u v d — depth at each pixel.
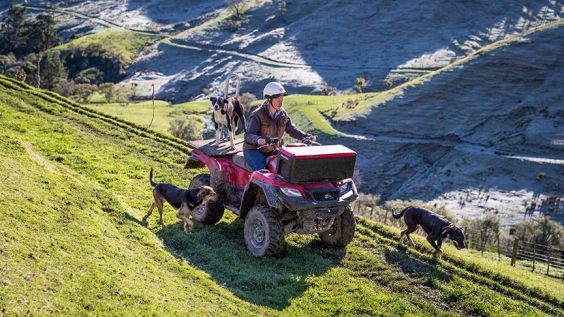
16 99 22.66
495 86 84.38
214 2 186.12
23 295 7.28
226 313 8.88
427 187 68.00
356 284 11.06
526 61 86.00
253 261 11.46
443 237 12.82
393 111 83.69
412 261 12.52
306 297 10.34
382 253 12.83
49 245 9.04
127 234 11.38
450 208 62.84
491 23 139.75
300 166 10.84
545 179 65.94
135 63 147.12
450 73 86.62
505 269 13.82
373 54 132.00
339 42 139.00
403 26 140.62
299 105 92.69
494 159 70.62
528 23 139.62
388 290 11.17
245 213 12.10
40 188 11.59
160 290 8.97
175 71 140.62
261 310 9.44
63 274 8.26
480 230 38.81
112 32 169.12
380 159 74.56
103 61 147.75
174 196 12.26
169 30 171.00
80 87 117.25
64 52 153.00
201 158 13.41
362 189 69.81
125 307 7.94
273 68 130.12
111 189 14.80
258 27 154.38
